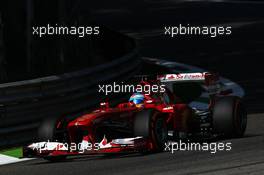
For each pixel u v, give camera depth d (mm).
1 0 65250
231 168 26750
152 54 92375
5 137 38562
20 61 65875
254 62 83250
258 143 33469
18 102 39750
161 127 32125
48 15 56438
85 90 46344
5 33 65438
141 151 31109
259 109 51406
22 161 33750
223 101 36062
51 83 42156
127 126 32750
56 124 32562
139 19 130625
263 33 110188
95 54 75812
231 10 139750
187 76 36781
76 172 28297
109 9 145750
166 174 26281
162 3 152250
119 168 28438
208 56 89062
